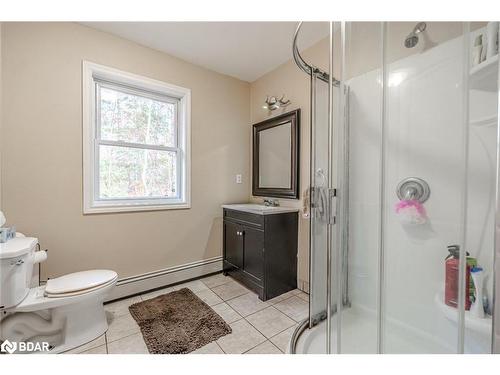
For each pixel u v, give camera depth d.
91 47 1.85
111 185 2.06
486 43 1.02
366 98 1.42
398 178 1.37
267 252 2.02
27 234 1.62
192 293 2.12
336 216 1.38
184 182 2.40
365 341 1.28
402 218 1.33
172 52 2.24
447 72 1.18
